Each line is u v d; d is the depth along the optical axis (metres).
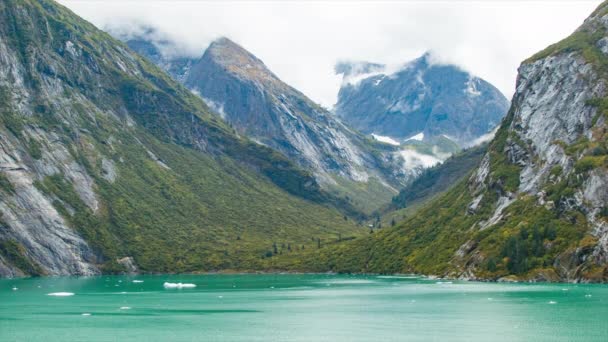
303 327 179.12
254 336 165.62
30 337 165.75
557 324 176.88
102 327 180.00
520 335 162.25
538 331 167.12
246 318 196.75
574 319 184.38
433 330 171.25
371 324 182.62
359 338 161.50
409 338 160.88
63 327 180.38
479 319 187.75
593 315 190.62
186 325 183.38
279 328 177.62
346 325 181.50
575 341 154.50
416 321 187.00
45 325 183.75
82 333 171.00
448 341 156.12
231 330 174.62
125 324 185.12
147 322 189.12
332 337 163.38
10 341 161.00
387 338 161.25
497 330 169.50
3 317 199.75
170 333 170.62
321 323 185.75
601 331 166.38
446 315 196.75
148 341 159.88
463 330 170.38
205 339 162.00
